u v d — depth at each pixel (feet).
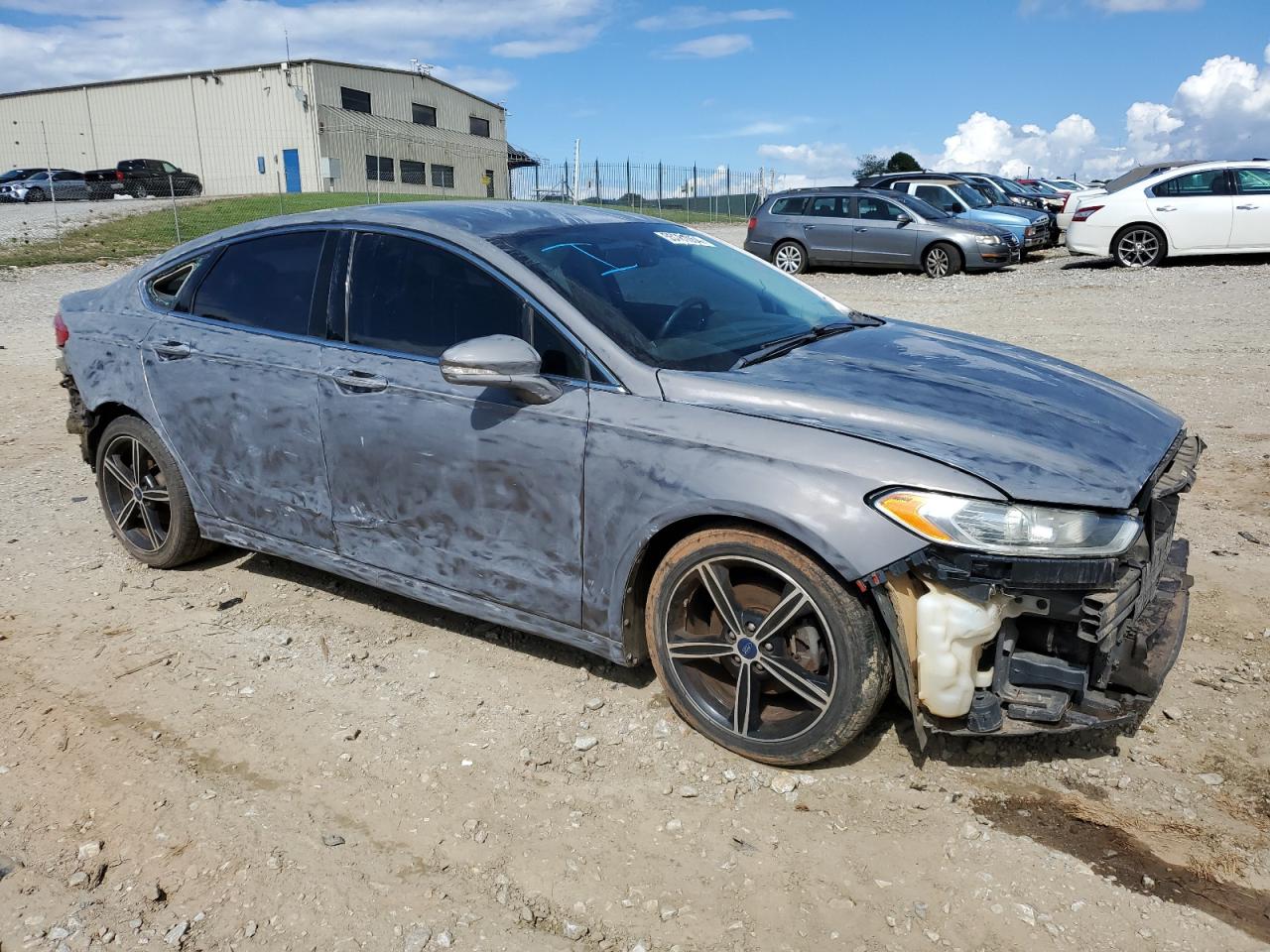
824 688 9.53
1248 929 7.87
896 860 8.77
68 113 174.60
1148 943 7.75
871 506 8.89
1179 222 51.90
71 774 10.27
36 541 16.80
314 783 10.06
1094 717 9.11
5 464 21.58
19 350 36.42
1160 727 10.61
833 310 13.55
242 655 12.73
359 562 12.72
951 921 8.04
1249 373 27.32
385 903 8.41
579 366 10.63
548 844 9.11
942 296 47.09
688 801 9.66
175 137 166.40
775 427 9.54
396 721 11.15
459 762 10.36
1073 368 12.19
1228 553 14.92
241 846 9.14
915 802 9.52
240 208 102.47
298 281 13.06
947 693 8.99
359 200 110.73
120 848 9.17
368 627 13.44
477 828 9.32
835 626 9.25
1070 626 9.10
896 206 56.59
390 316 12.09
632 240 12.90
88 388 15.10
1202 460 19.60
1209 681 11.44
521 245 11.65
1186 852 8.74
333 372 12.22
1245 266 51.08
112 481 15.67
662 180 125.49
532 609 11.30
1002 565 8.57
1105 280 49.37
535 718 11.14
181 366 13.85
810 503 9.08
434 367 11.53
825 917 8.13
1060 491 8.75
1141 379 27.12
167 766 10.39
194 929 8.18
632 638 10.75
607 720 11.06
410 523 11.97
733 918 8.16
